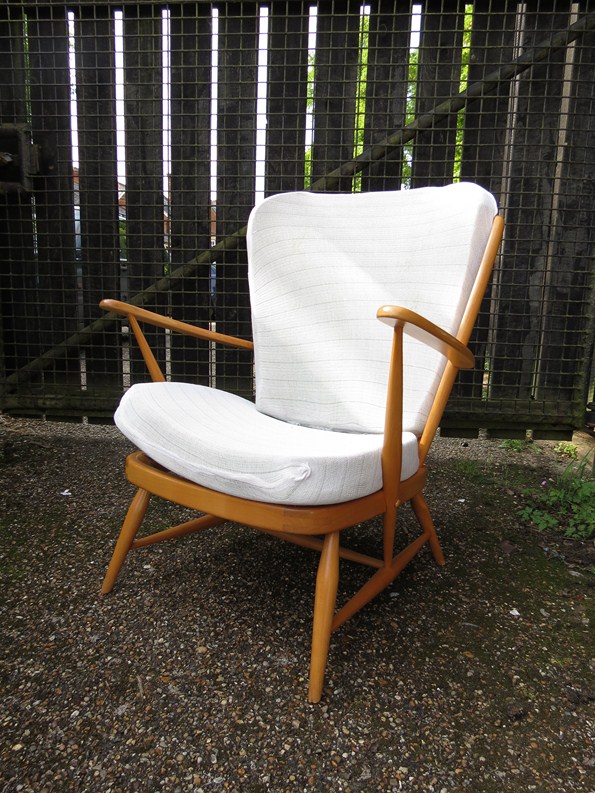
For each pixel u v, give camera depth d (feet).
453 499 7.27
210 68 8.05
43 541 5.82
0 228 8.89
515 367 8.46
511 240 8.02
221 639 4.27
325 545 3.70
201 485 3.89
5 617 4.48
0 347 9.04
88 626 4.39
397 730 3.46
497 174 7.91
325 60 7.87
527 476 8.13
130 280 8.80
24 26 8.32
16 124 8.28
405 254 5.25
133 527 4.72
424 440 4.62
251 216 5.82
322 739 3.37
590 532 6.23
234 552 5.69
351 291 5.55
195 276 8.61
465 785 3.10
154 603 4.73
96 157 8.50
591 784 3.12
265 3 7.81
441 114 7.72
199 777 3.09
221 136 8.21
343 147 8.08
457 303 4.65
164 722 3.46
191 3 7.84
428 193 5.28
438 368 4.71
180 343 8.90
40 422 10.19
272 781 3.08
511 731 3.49
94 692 3.69
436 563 5.60
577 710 3.68
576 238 7.99
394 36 7.73
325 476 3.43
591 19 7.36
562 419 8.42
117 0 7.93
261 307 5.79
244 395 8.89
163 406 4.33
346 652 4.17
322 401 5.51
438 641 4.34
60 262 8.82
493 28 7.63
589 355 8.16
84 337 8.95
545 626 4.59
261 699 3.67
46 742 3.29
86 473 7.83
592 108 7.64
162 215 8.57
